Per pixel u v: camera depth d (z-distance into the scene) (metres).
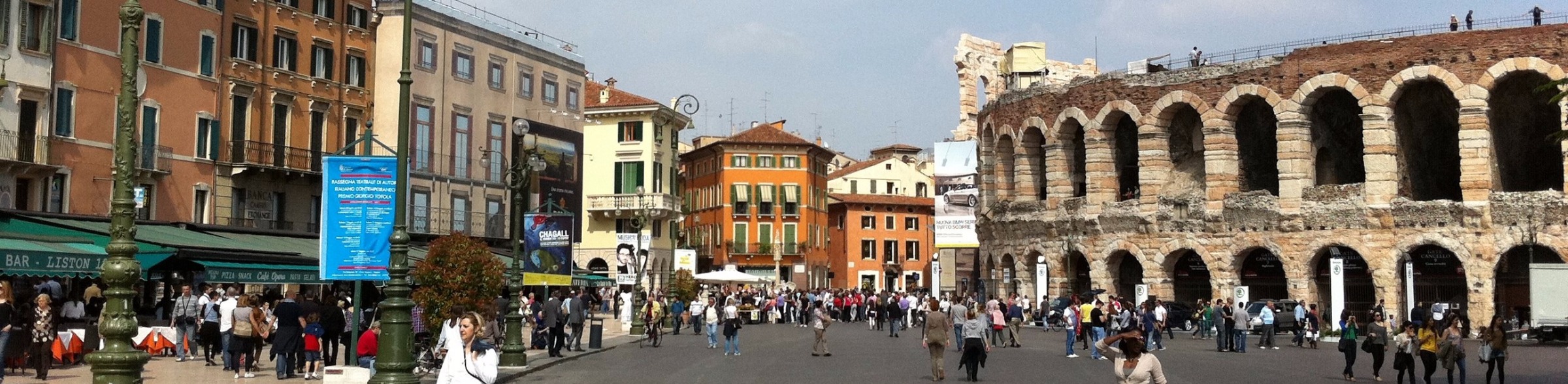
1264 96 64.94
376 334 29.05
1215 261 66.44
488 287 34.25
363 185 27.02
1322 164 68.81
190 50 54.56
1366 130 62.09
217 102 56.00
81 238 40.81
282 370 30.28
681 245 110.19
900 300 71.81
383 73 69.38
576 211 85.31
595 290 97.25
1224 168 66.38
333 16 63.22
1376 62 61.84
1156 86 68.75
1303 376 35.56
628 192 100.31
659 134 101.62
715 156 130.25
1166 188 69.12
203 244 45.81
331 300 33.06
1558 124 61.72
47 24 48.25
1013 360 41.59
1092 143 71.50
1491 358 30.83
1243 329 47.16
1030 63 92.19
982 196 82.06
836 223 138.50
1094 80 71.44
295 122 60.50
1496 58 58.78
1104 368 37.91
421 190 69.94
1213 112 66.62
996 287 80.75
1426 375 30.92
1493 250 58.56
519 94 79.88
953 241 84.38
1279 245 64.44
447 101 72.56
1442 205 59.59
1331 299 63.84
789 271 127.62
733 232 126.88
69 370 31.36
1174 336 60.91
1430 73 60.22
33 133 47.56
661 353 46.38
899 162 146.25
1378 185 61.69
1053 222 73.69
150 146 52.09
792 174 128.25
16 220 43.56
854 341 56.75
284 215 60.44
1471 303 58.91
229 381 29.75
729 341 45.16
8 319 26.67
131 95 20.81
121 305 20.52
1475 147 59.16
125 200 20.67
